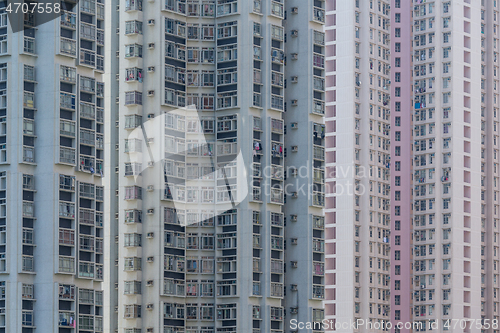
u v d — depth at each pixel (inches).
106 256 6225.4
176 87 6353.3
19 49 5487.2
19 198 5374.0
